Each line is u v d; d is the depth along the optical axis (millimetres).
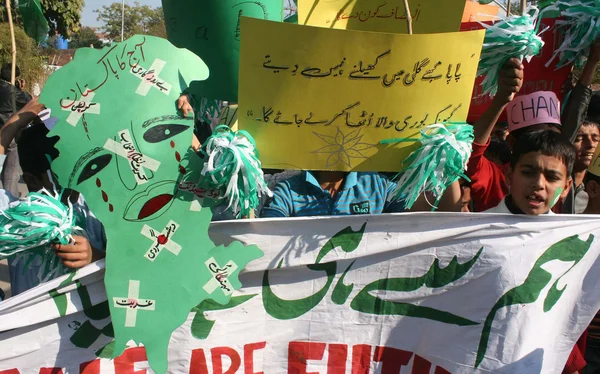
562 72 2988
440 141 2113
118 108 2027
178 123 2055
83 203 2275
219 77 2545
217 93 2561
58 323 2129
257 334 2262
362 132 2184
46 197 1999
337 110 2146
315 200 2443
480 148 2502
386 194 2477
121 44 2055
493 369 2279
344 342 2301
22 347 2113
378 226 2227
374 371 2322
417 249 2270
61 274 2176
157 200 2043
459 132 2160
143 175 2035
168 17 2609
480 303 2287
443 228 2252
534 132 2316
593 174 2863
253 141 2064
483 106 3352
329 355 2301
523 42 2297
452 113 2197
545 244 2295
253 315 2250
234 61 2518
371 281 2277
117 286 2021
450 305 2299
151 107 2041
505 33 2303
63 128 2012
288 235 2193
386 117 2170
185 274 2062
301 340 2287
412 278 2285
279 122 2143
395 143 2201
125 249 2029
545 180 2256
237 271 2109
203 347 2236
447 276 2285
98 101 2025
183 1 2508
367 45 2057
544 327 2338
